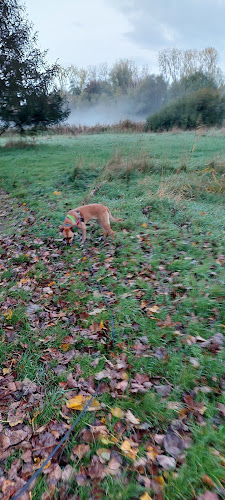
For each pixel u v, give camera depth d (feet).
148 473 6.86
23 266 17.37
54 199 27.55
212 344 10.32
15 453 7.45
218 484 6.47
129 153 38.37
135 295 13.58
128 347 10.68
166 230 19.56
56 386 9.37
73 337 11.48
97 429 7.88
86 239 19.85
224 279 13.79
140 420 8.12
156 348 10.48
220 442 7.27
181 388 8.93
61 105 62.75
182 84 133.59
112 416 8.23
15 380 9.71
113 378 9.50
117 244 18.71
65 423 8.19
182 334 10.91
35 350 10.93
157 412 8.23
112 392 9.03
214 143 46.80
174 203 23.72
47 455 7.36
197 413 8.09
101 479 6.79
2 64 51.96
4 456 7.36
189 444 7.35
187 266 15.26
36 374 9.80
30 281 15.66
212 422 7.84
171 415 8.15
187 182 27.35
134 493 6.44
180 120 82.69
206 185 27.50
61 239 19.95
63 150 50.31
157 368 9.68
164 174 31.42
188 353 10.11
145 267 15.67
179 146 45.62
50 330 11.88
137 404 8.51
